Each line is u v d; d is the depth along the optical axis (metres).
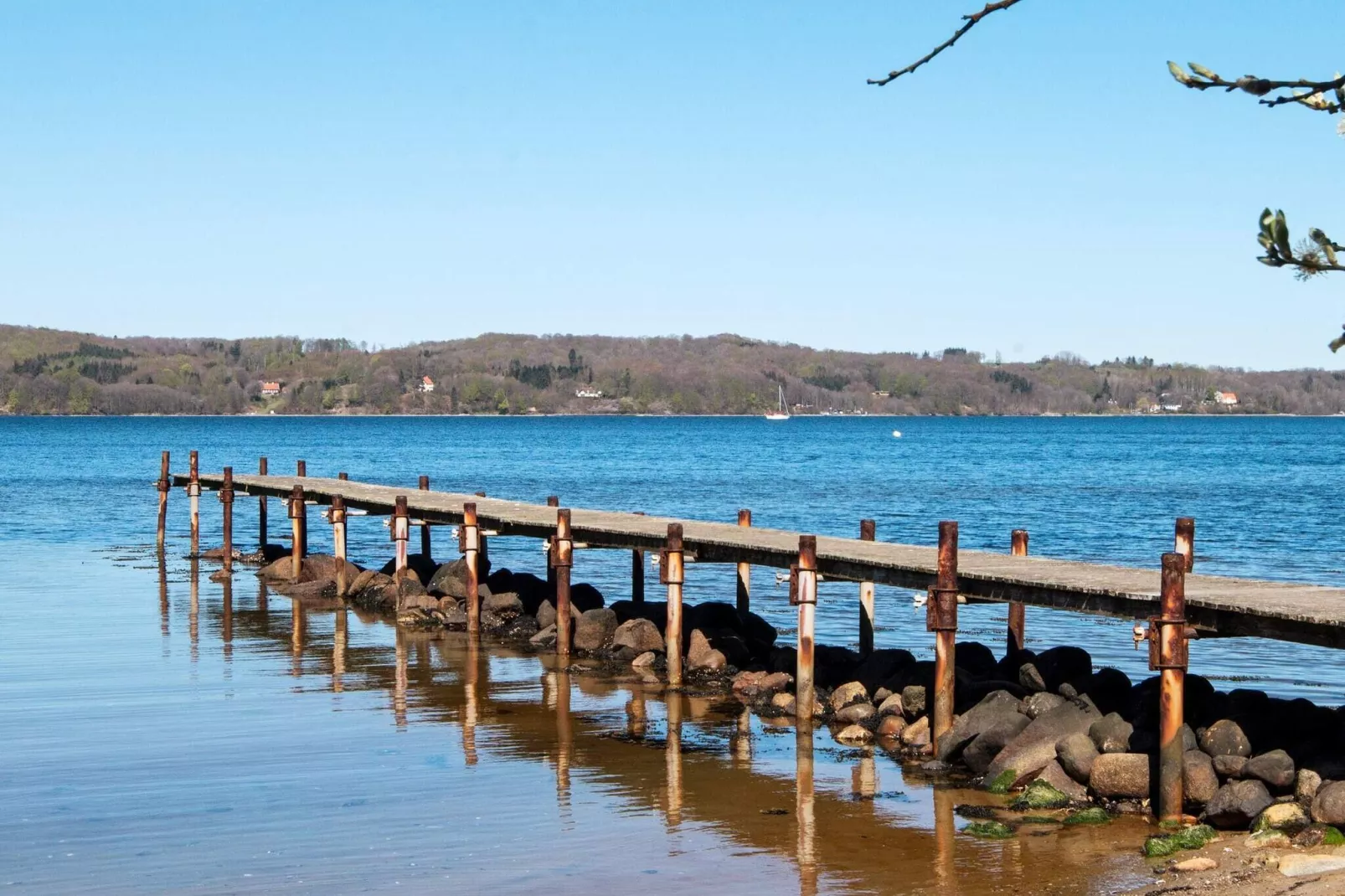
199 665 23.19
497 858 12.99
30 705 19.66
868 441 163.62
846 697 19.81
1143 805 14.33
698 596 32.69
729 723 19.11
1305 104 5.49
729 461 114.62
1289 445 145.88
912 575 18.17
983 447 144.25
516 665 23.67
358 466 105.19
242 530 51.38
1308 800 13.03
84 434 179.12
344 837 13.63
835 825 14.11
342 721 18.95
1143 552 42.31
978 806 14.75
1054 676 17.81
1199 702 15.48
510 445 149.00
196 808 14.58
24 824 13.99
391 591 30.95
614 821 14.24
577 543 25.42
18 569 37.78
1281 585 16.31
